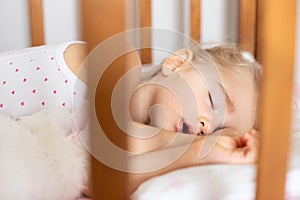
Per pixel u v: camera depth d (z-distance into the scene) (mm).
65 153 702
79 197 699
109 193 495
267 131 517
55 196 681
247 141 798
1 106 1002
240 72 935
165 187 677
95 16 451
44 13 1426
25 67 1032
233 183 691
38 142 712
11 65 1027
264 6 489
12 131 716
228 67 937
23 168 670
